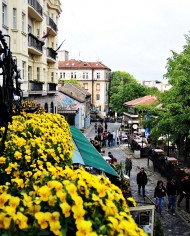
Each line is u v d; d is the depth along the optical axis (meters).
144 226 7.55
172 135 17.98
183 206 13.88
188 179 13.43
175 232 10.98
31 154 5.80
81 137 15.23
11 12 18.44
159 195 12.69
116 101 58.59
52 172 3.79
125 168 18.27
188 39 17.72
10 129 7.71
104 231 2.63
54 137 7.07
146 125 20.97
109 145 31.19
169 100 17.20
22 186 3.71
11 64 5.32
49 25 29.61
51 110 31.14
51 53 29.81
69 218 2.78
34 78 25.92
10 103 5.20
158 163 19.61
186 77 16.16
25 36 20.41
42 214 2.65
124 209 3.25
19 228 2.65
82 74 81.62
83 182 3.09
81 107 45.38
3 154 5.73
